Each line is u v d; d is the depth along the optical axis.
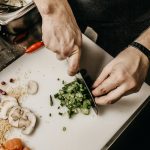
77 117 0.54
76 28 0.52
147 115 0.67
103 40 0.68
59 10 0.51
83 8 0.66
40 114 0.54
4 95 0.56
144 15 0.64
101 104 0.50
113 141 0.52
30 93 0.56
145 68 0.48
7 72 0.58
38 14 0.61
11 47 0.60
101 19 0.66
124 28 0.66
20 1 0.62
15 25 0.59
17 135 0.53
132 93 0.51
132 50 0.48
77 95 0.54
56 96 0.56
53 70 0.58
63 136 0.53
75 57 0.50
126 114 0.53
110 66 0.48
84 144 0.52
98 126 0.53
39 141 0.52
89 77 0.54
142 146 0.69
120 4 0.63
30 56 0.59
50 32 0.51
